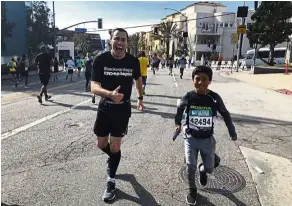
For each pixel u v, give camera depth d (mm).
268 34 30641
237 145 5910
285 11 29812
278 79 20562
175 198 3760
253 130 7137
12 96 12273
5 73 27703
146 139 6133
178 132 3754
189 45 74500
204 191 3934
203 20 71688
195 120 3625
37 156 5020
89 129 6766
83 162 4809
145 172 4492
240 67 42781
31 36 40938
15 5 39625
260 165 4879
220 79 22469
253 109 9859
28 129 6684
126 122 3799
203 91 3631
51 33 42781
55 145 5598
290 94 13953
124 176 4332
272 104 10938
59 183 4066
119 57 3654
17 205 3492
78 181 4141
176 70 37469
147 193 3855
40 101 10109
